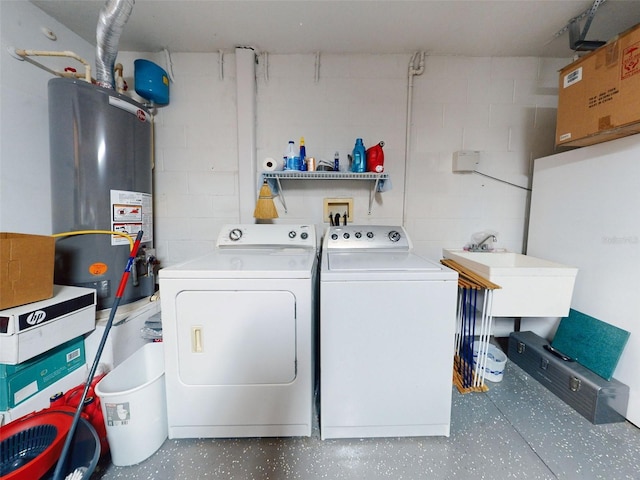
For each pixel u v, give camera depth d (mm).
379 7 1574
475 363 1688
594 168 1565
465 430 1309
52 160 1451
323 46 1946
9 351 1070
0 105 1393
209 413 1229
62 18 1648
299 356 1198
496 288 1458
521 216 2164
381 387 1220
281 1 1533
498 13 1613
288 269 1168
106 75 1565
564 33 1794
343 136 2074
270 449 1202
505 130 2105
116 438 1091
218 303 1164
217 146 2080
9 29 1421
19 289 1124
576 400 1440
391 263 1346
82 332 1339
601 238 1528
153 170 2086
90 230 1445
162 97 1944
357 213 2141
